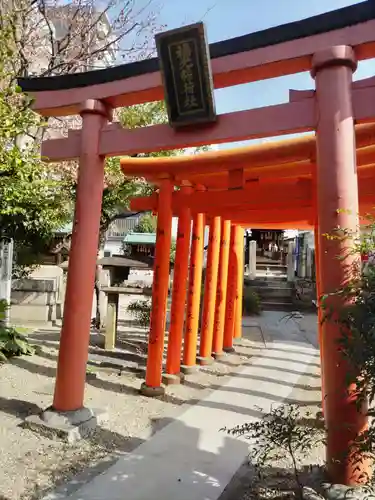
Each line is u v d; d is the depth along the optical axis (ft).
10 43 14.06
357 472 9.04
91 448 12.26
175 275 21.06
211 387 20.04
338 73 10.49
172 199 19.48
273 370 24.08
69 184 26.73
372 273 7.74
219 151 16.98
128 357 24.57
